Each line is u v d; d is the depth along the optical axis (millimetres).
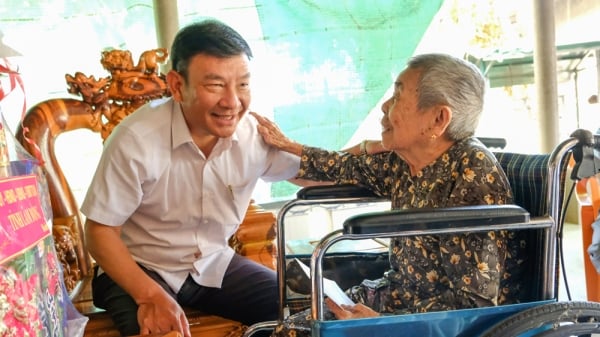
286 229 3549
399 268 1381
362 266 1618
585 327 1100
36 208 831
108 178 1435
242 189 1640
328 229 3604
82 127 1913
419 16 3375
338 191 1536
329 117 3391
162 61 2012
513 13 4371
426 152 1295
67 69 2961
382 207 3635
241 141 1601
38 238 791
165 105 1555
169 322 1309
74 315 1018
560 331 1084
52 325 821
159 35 2941
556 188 1153
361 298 1459
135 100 1963
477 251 1154
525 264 1260
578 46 4309
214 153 1542
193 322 1611
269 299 1633
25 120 1806
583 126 4680
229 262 1703
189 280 1648
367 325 1060
